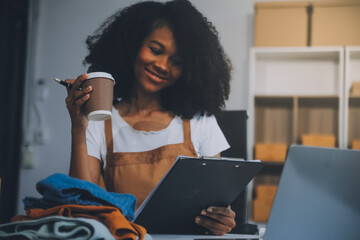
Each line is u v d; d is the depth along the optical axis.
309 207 0.97
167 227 1.23
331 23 3.93
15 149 4.22
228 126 1.94
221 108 1.91
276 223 0.95
